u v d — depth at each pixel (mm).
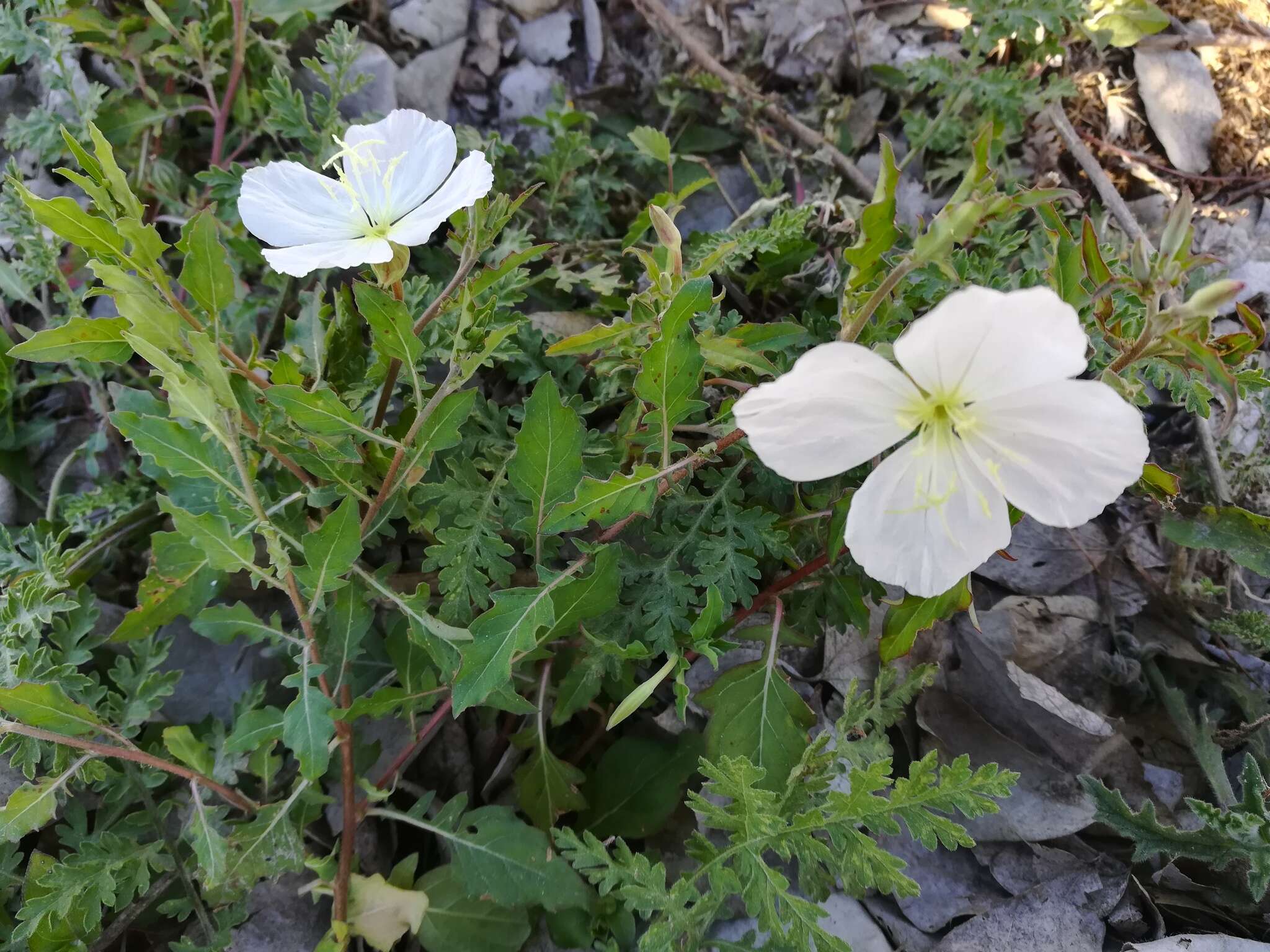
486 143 280
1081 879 207
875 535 150
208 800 216
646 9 297
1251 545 209
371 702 184
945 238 144
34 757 186
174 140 274
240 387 181
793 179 297
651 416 173
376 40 292
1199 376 183
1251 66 293
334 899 200
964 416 142
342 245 170
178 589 198
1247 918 204
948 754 226
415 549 246
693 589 202
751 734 202
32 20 260
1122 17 288
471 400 180
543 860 196
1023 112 277
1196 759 228
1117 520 256
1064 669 241
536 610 177
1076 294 164
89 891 187
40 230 229
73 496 236
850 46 304
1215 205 287
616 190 288
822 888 186
